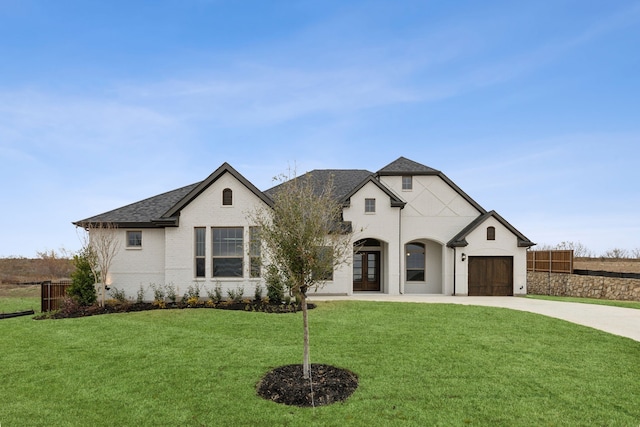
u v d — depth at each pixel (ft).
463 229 69.92
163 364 25.82
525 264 66.28
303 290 23.15
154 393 21.03
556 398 20.21
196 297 51.47
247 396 20.54
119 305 49.96
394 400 19.88
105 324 38.73
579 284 70.64
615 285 63.00
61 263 120.06
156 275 56.80
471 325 37.11
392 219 66.28
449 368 24.71
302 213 22.99
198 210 55.01
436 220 70.18
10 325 39.09
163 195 65.46
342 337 32.53
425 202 70.49
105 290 55.98
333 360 26.27
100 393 21.11
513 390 21.20
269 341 31.63
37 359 27.17
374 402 19.62
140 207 61.11
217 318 40.96
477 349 28.96
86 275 50.60
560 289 75.20
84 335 34.19
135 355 27.94
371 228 66.13
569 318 41.19
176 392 21.13
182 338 32.81
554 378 23.04
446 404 19.39
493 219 66.85
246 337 33.01
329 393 20.57
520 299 59.06
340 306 48.32
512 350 28.73
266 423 17.49
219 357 27.27
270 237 23.31
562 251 75.36
